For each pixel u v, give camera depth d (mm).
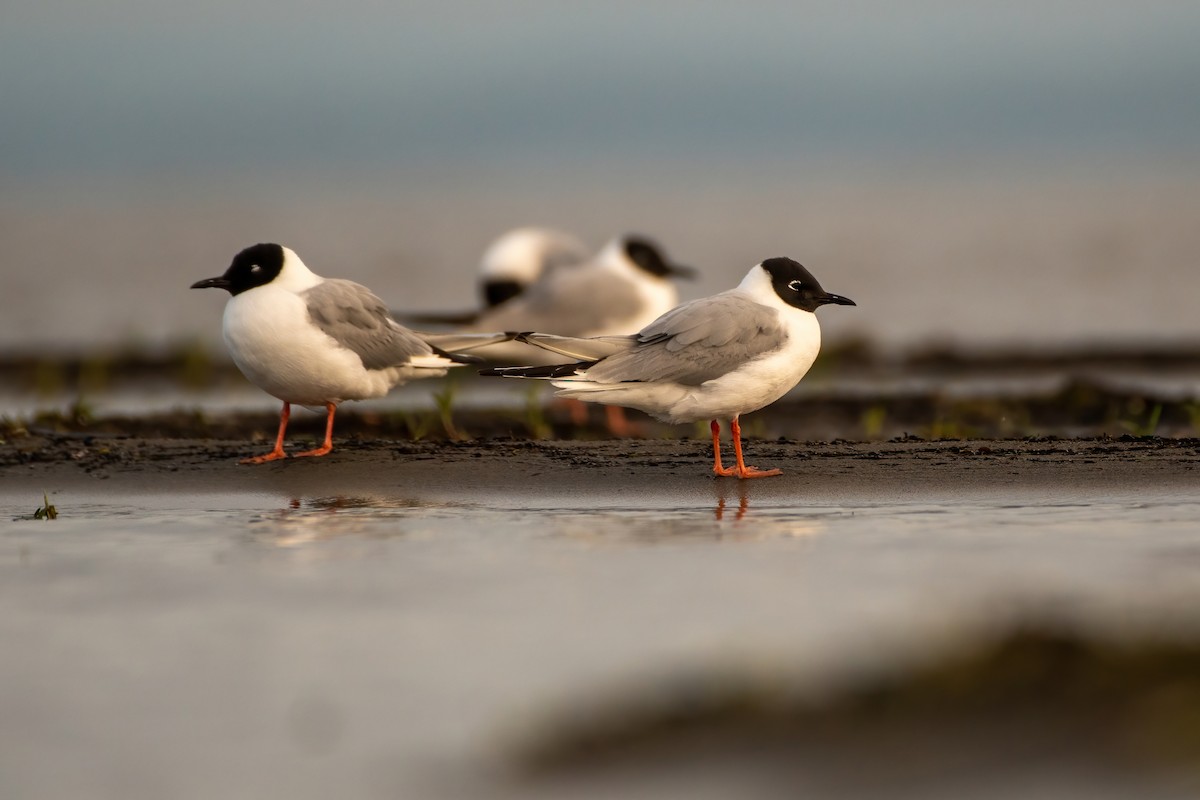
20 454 15117
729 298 14125
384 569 10531
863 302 33906
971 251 45469
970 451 14781
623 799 6449
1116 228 52188
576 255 25141
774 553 10891
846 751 6680
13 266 41031
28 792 6855
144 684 8125
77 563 10859
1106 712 6801
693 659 8203
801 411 19859
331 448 15188
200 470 14484
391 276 39938
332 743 7293
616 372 13883
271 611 9445
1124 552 10719
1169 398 19578
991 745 6605
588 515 12602
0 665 8453
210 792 6824
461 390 22531
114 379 23688
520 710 7570
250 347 14531
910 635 8273
